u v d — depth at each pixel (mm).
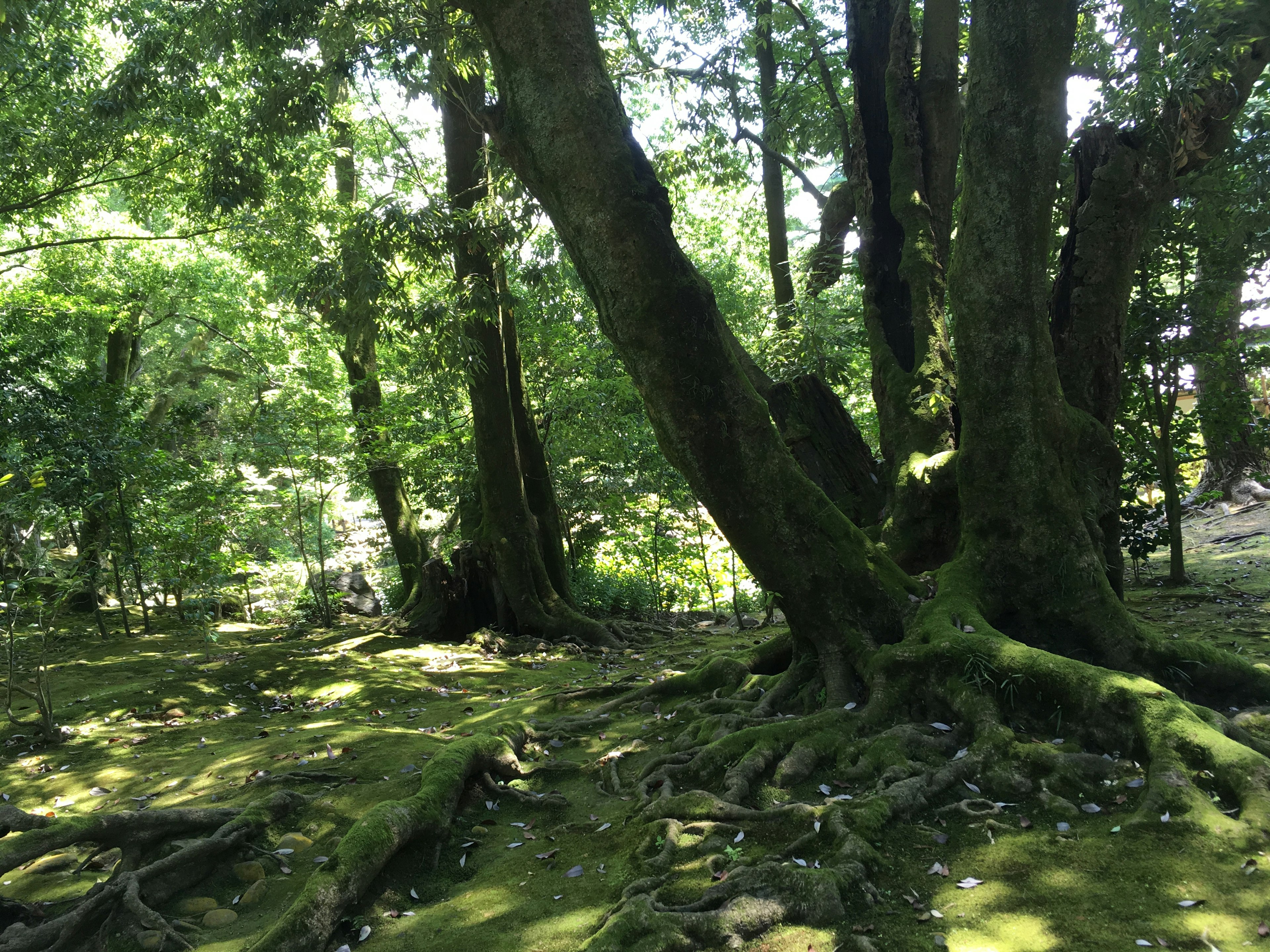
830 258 13258
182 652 10852
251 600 15789
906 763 4406
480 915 3715
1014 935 3043
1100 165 6699
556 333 12992
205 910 3896
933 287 7809
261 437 12898
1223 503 16859
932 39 8016
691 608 14422
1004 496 5570
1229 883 3182
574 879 3941
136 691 8219
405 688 8438
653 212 5047
